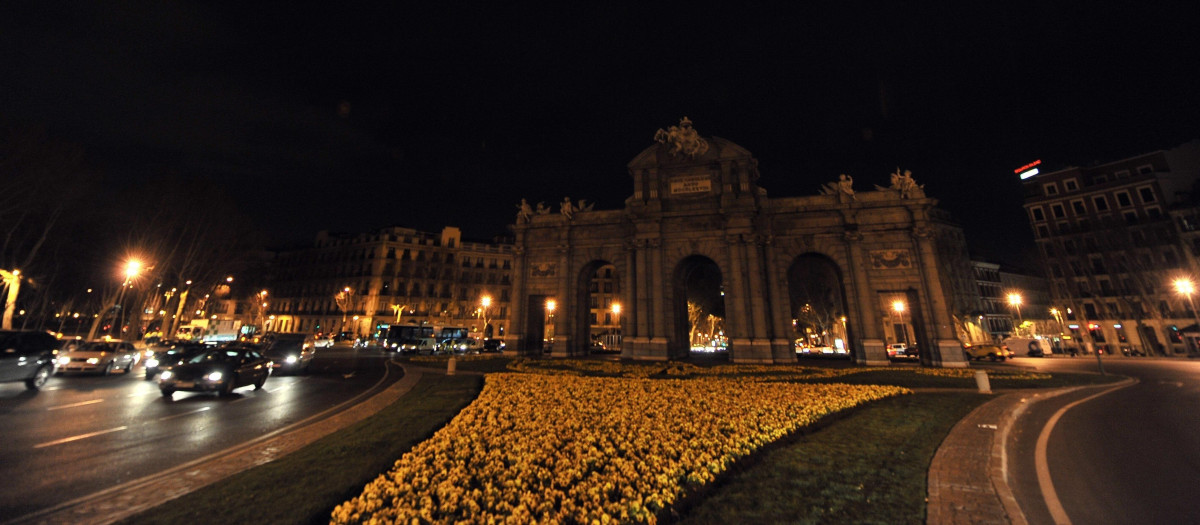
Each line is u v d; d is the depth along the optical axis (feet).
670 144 133.28
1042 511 20.65
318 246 326.03
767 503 20.13
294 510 18.67
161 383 51.98
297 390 61.98
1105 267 204.03
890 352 165.58
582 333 138.10
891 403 49.62
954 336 105.81
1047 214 225.97
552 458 26.63
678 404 46.26
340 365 104.58
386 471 24.21
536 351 140.97
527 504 19.52
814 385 64.03
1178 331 182.19
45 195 125.90
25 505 19.81
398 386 65.21
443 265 299.99
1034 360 139.54
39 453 28.27
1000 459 27.17
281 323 317.83
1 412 40.83
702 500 20.85
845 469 25.11
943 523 18.12
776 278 121.29
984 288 263.90
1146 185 200.23
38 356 55.16
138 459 27.68
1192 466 27.12
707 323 292.81
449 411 42.27
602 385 62.28
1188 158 197.67
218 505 19.13
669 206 131.23
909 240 115.24
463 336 176.86
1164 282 188.55
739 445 29.71
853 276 116.06
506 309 308.81
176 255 174.29
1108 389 63.82
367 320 271.69
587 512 18.92
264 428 37.29
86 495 21.25
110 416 40.52
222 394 56.49
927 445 30.53
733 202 125.08
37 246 131.64
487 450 28.45
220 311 327.47
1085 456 29.55
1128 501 21.75
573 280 137.18
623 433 32.94
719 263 123.75
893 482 22.93
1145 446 31.86
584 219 140.15
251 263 221.87
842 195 120.47
